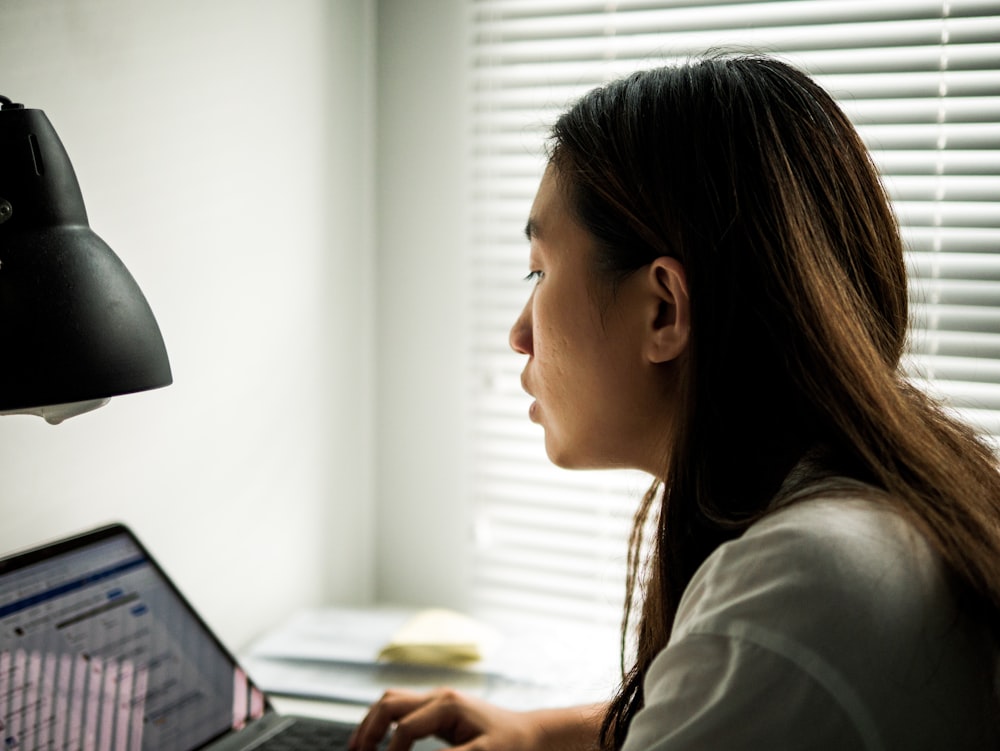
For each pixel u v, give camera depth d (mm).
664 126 688
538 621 1552
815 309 636
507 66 1505
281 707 1121
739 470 660
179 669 973
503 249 1536
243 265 1282
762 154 662
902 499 598
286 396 1389
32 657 843
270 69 1311
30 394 642
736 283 651
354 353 1544
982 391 1326
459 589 1599
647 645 780
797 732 524
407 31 1528
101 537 980
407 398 1596
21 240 676
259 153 1299
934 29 1285
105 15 1037
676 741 546
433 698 972
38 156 690
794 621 538
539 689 1171
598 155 710
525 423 1551
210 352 1232
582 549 1528
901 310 722
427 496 1603
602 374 738
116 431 1093
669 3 1410
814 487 616
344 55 1468
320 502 1485
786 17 1346
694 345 659
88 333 663
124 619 949
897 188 1332
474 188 1536
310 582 1475
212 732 966
